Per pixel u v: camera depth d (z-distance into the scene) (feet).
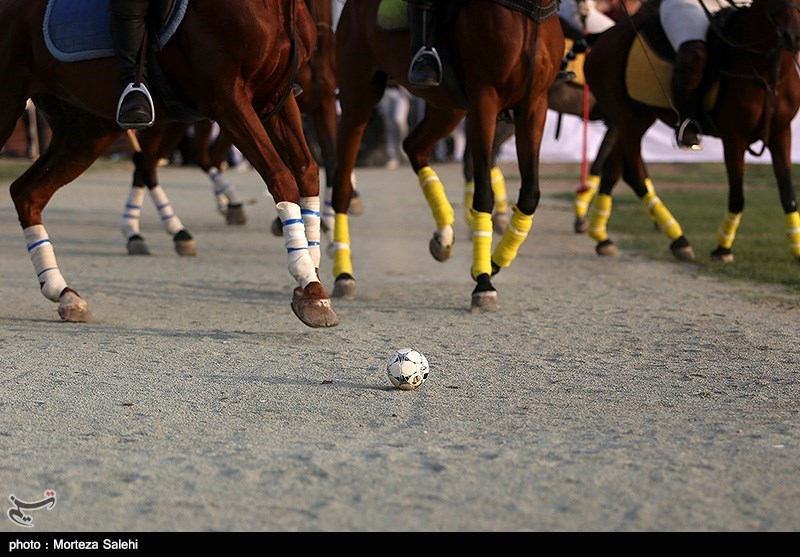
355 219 86.53
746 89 55.42
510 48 43.11
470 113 44.70
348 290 49.62
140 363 35.68
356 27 49.49
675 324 43.04
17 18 40.78
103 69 39.11
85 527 21.25
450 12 44.21
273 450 26.07
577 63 67.00
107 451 26.09
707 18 57.00
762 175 126.41
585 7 66.08
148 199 104.68
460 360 36.50
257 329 42.01
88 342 39.09
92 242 71.51
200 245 70.33
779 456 25.54
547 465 24.81
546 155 134.10
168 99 39.11
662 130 122.72
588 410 30.07
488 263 46.44
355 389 32.42
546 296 50.11
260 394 31.73
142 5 37.63
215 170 80.84
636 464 24.89
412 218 87.61
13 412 29.66
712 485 23.49
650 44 59.26
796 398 31.42
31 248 43.52
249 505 22.35
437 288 52.65
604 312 45.80
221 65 37.50
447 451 25.96
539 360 36.55
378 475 24.09
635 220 83.25
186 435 27.53
